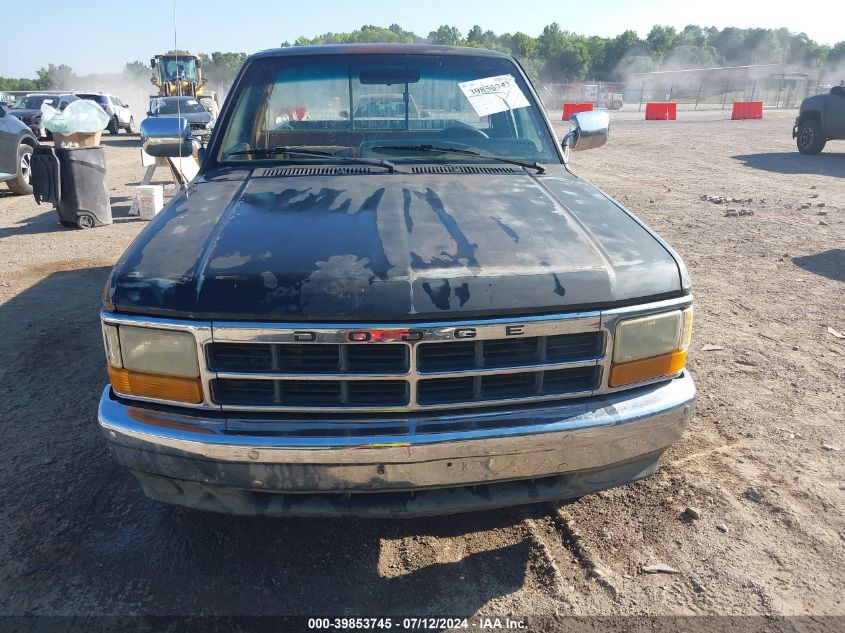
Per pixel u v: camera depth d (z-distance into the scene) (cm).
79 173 788
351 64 331
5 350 428
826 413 350
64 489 283
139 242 223
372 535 257
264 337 192
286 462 195
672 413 217
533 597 227
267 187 270
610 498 280
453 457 199
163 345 198
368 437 195
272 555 246
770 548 250
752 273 595
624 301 209
